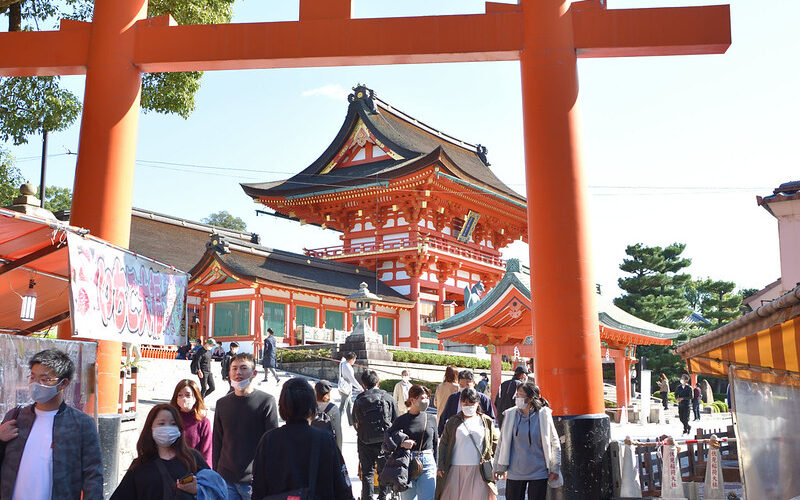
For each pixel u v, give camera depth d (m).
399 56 10.68
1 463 4.64
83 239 7.43
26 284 8.70
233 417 6.39
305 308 39.44
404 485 7.67
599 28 10.34
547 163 9.96
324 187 48.50
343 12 10.82
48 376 4.66
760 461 7.74
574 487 9.18
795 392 7.00
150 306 9.35
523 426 7.84
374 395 9.38
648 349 49.84
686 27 10.27
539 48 10.27
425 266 48.41
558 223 9.80
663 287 54.06
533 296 9.92
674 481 10.00
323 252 51.44
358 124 51.62
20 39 10.88
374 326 45.22
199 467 4.89
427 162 44.69
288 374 29.64
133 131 10.78
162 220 45.47
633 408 26.72
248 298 36.47
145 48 10.87
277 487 4.47
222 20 21.44
